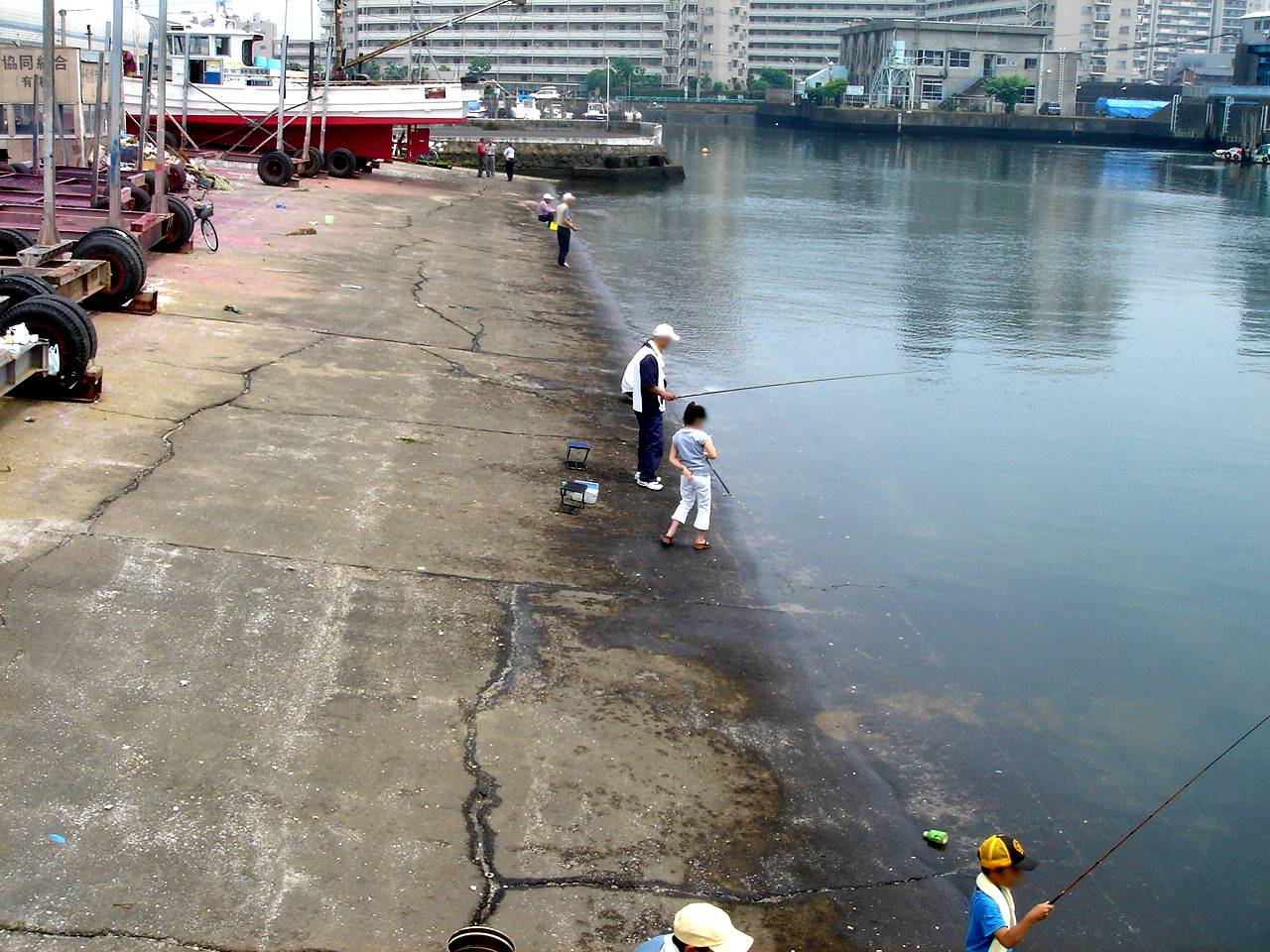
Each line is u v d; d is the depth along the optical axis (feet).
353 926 18.03
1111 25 615.57
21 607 25.05
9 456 32.86
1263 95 393.91
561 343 61.21
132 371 42.45
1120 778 25.46
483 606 28.99
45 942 16.75
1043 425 53.16
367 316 58.08
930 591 34.42
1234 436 52.65
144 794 20.16
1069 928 20.70
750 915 19.84
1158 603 34.60
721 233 122.21
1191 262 113.70
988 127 466.29
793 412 53.06
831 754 25.17
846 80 567.59
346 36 613.11
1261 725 28.12
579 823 21.43
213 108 121.80
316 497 33.60
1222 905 21.66
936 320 77.25
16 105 62.49
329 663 25.12
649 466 40.22
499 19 621.72
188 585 27.25
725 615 31.14
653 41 630.74
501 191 148.77
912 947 19.65
